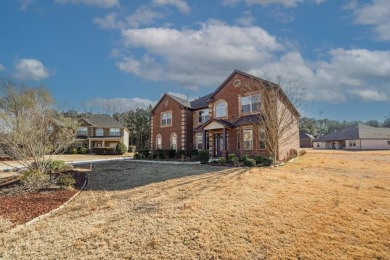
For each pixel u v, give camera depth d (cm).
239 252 449
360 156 2653
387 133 5216
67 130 1572
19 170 1595
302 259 419
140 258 441
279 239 493
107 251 473
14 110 1311
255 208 677
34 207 774
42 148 1320
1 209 754
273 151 1778
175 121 2812
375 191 853
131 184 1132
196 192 897
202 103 2791
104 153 4106
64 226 612
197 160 2172
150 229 566
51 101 1509
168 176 1298
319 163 1784
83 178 1309
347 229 531
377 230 524
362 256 422
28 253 477
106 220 643
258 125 1934
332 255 427
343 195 798
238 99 2177
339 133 5881
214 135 2348
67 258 453
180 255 446
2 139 1215
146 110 6172
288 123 1983
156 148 2994
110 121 5031
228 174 1264
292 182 1021
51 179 1166
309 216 610
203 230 546
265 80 1989
